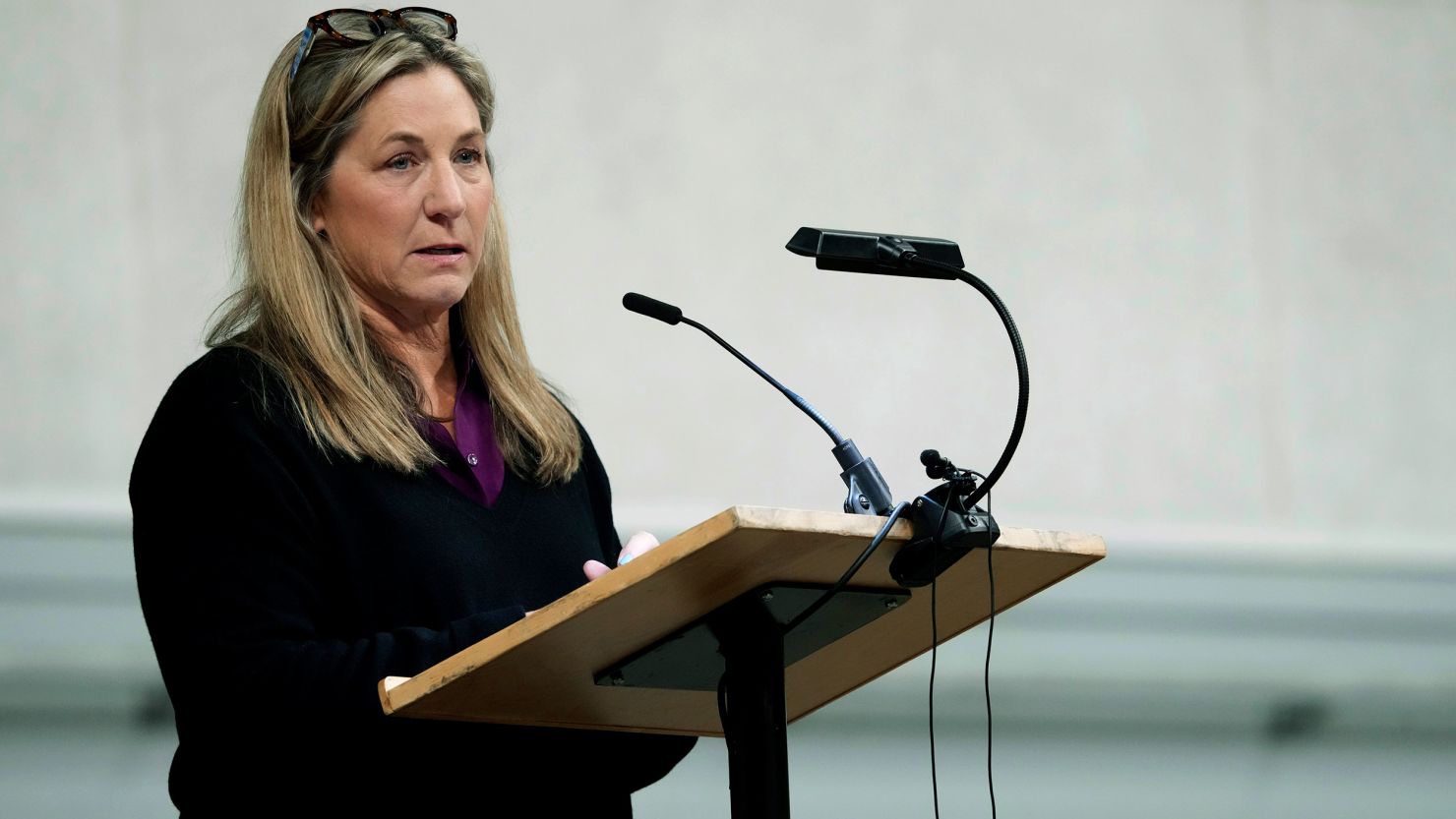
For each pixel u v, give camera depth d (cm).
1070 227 1448
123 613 1145
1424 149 1545
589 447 707
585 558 648
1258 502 1455
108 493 1187
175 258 1229
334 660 523
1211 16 1509
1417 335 1516
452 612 591
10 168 1205
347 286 634
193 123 1244
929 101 1429
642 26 1370
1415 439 1499
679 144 1366
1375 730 1417
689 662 512
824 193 1394
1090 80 1470
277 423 586
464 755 575
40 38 1220
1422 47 1560
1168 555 1414
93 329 1205
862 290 1391
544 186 1330
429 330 662
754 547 440
